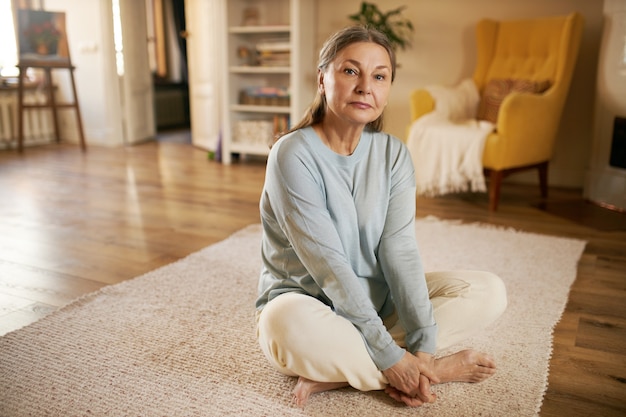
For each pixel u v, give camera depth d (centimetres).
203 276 219
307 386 131
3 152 530
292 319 120
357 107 118
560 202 357
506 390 140
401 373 123
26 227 288
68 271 226
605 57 339
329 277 122
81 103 595
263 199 133
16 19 514
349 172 129
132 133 607
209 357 155
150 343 163
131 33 596
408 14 439
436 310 136
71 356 155
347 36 118
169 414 129
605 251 260
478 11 417
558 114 355
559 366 155
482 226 299
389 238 133
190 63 570
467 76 430
